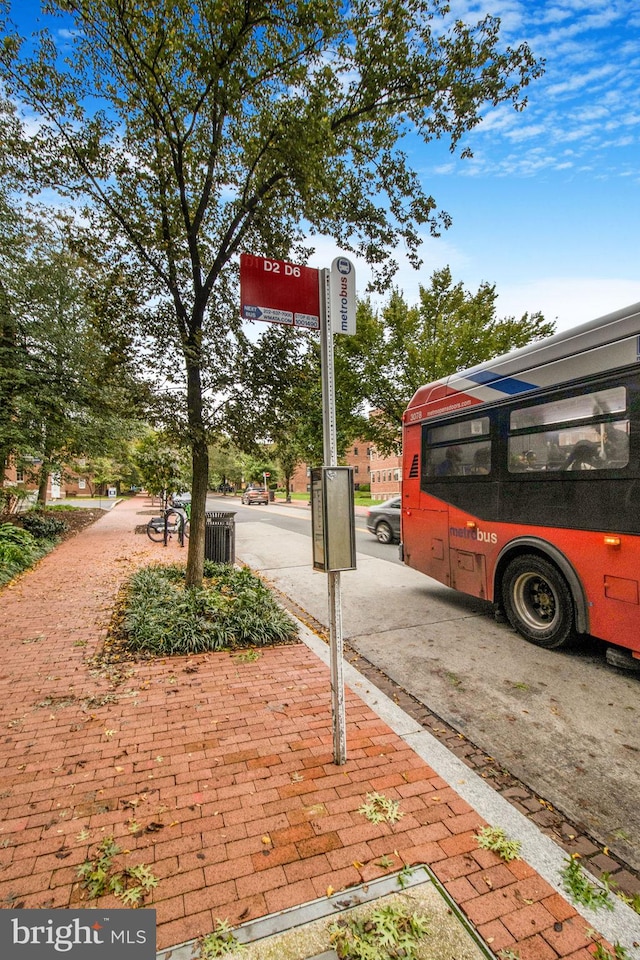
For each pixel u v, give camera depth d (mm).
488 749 3193
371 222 6809
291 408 6250
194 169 6125
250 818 2404
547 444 4914
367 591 7828
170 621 5152
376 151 6488
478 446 5898
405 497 7512
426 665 4672
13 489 13312
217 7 4516
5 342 11102
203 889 1983
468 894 1965
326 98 5379
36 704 3645
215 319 6250
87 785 2676
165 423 5797
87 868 2080
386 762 2910
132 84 5488
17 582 7863
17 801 2535
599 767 2992
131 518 22016
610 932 1809
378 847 2215
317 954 1709
